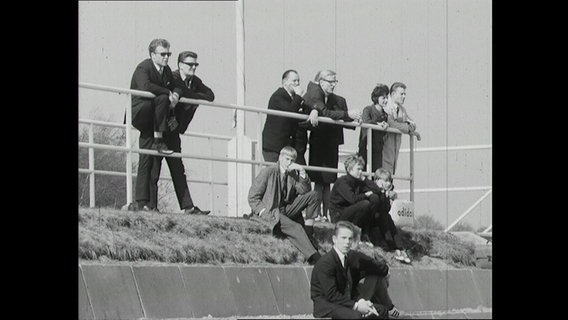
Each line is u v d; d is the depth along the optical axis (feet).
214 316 78.48
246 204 94.22
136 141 102.94
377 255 91.40
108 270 74.54
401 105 100.22
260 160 87.61
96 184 102.12
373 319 84.99
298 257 85.15
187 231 79.97
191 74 83.61
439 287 97.76
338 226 85.35
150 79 80.28
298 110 89.45
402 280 93.15
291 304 83.30
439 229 111.14
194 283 78.07
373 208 90.53
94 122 84.43
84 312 73.20
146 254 76.79
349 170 90.58
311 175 91.09
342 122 92.48
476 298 101.86
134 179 103.19
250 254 82.23
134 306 74.69
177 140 82.12
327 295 83.46
